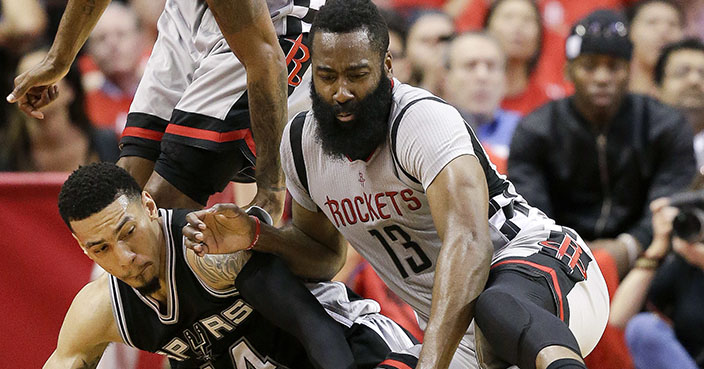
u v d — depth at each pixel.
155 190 10.51
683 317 14.58
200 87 10.62
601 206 15.84
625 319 14.72
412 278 10.05
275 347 10.20
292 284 9.44
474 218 8.67
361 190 9.52
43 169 17.14
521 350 8.16
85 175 9.09
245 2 9.45
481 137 18.56
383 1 23.39
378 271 10.28
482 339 8.98
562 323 8.30
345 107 8.88
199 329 9.98
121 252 9.13
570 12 24.47
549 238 9.76
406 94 9.24
